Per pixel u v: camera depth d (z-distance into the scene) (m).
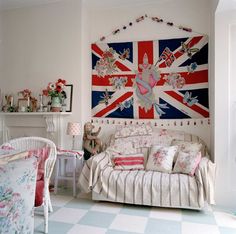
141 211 2.73
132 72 3.79
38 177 2.25
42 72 3.83
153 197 2.71
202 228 2.34
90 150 3.59
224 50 2.93
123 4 3.76
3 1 3.69
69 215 2.63
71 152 3.29
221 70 2.94
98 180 2.92
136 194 2.76
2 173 1.15
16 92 3.96
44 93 3.73
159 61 3.68
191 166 2.78
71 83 3.68
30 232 1.24
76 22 3.65
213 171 2.72
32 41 3.88
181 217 2.58
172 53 3.63
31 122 3.87
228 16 2.91
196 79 3.53
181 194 2.64
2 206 1.11
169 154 3.07
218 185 2.92
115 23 3.87
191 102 3.55
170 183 2.68
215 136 2.96
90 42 3.96
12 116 3.96
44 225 2.30
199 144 3.20
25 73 3.92
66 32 3.70
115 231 2.28
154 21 3.70
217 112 2.95
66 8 3.70
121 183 2.82
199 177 2.63
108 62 3.88
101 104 3.91
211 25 3.31
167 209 2.79
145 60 3.73
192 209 2.78
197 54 3.53
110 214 2.65
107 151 3.37
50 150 2.40
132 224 2.42
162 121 3.64
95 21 3.95
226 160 2.91
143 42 3.74
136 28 3.78
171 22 3.63
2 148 2.26
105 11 3.91
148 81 3.72
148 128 3.55
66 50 3.71
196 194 2.61
